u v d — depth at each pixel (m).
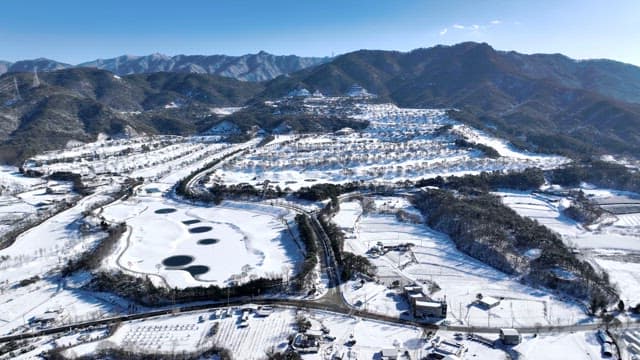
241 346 161.88
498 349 158.50
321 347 159.88
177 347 161.50
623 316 181.38
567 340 164.12
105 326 177.88
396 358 152.12
